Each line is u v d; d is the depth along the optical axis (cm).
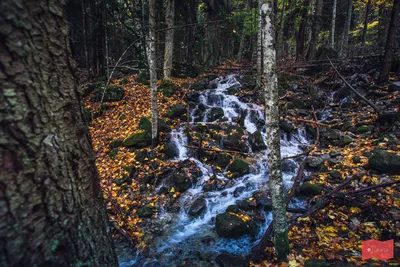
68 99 140
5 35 106
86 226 150
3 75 106
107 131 845
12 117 109
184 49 1916
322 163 626
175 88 1169
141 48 1305
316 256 343
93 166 162
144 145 734
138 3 1352
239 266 379
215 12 1512
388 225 384
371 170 543
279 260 341
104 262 164
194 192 602
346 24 1762
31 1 117
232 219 463
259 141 803
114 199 549
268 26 285
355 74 1176
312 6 1591
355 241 369
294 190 523
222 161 701
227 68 1576
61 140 134
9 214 110
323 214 445
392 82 988
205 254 419
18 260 113
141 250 434
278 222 324
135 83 1226
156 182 614
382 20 1978
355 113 891
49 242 126
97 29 1223
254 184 609
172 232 482
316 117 948
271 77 294
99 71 1366
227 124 905
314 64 1430
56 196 130
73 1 1170
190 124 883
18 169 112
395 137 661
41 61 123
